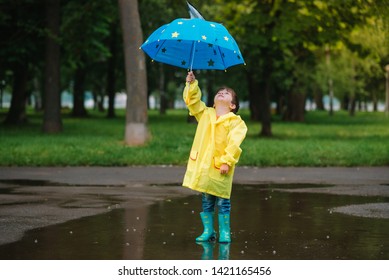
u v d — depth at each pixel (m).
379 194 12.57
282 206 10.97
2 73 36.31
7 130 32.16
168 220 9.53
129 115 22.52
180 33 7.82
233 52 8.20
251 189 13.23
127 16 22.67
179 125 42.53
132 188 13.18
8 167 17.17
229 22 29.58
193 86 8.20
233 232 8.65
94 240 8.02
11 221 9.31
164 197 11.95
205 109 8.30
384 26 27.89
